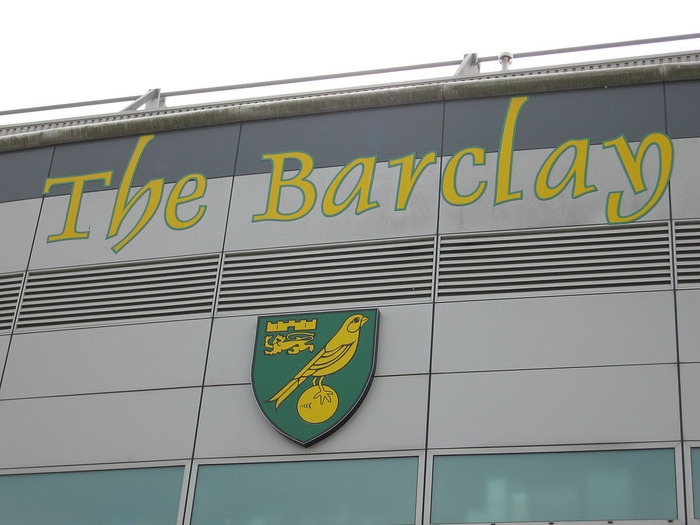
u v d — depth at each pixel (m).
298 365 15.69
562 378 14.84
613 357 14.86
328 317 15.99
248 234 17.05
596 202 16.02
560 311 15.33
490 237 16.11
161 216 17.61
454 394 15.04
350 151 17.34
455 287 15.84
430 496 14.39
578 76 16.95
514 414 14.73
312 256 16.62
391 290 16.03
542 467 14.30
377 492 14.62
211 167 17.81
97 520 15.40
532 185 16.36
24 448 16.16
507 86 17.16
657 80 16.75
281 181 17.38
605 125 16.61
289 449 15.18
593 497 13.98
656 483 13.91
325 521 14.60
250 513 14.89
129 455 15.73
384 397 15.23
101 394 16.33
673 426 14.23
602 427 14.40
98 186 18.23
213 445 15.48
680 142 16.25
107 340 16.77
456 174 16.70
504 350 15.21
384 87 18.33
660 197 15.87
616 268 15.48
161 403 16.02
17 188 18.59
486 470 14.44
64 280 17.52
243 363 16.02
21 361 16.92
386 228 16.53
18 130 20.34
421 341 15.53
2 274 17.81
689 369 14.59
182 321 16.59
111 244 17.61
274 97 18.84
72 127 18.73
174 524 15.07
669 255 15.44
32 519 15.62
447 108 17.31
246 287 16.62
